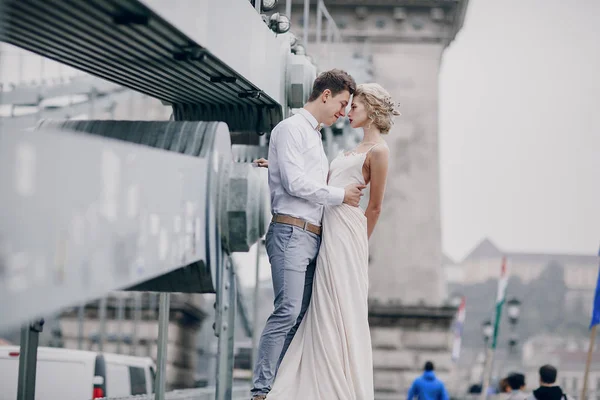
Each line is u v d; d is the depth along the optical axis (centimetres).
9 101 2148
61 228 434
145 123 749
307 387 760
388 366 4184
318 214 779
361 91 796
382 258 4278
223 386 817
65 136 438
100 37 629
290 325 761
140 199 545
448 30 4197
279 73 980
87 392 1483
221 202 758
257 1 972
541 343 19250
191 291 751
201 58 682
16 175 395
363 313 772
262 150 1302
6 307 389
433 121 4266
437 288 4241
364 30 4156
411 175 4288
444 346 4188
